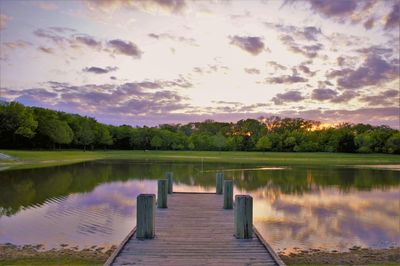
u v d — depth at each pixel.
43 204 16.97
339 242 11.40
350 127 124.25
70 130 86.94
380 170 41.31
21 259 9.20
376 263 9.27
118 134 115.12
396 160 66.69
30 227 12.59
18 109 76.94
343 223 13.91
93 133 97.56
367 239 11.80
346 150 101.81
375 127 121.25
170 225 8.88
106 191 21.59
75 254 9.64
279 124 129.75
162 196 11.34
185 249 6.91
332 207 17.22
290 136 109.25
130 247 7.01
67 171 34.75
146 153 88.12
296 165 49.28
